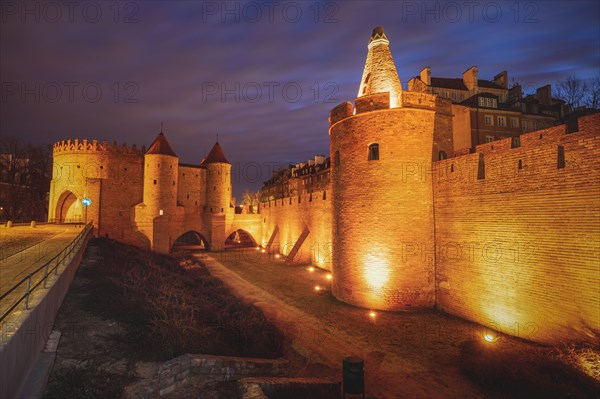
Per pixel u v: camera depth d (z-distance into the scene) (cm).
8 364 620
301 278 2895
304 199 3850
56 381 782
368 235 1936
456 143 3706
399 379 1173
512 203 1480
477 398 1051
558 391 959
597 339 1152
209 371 987
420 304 1861
